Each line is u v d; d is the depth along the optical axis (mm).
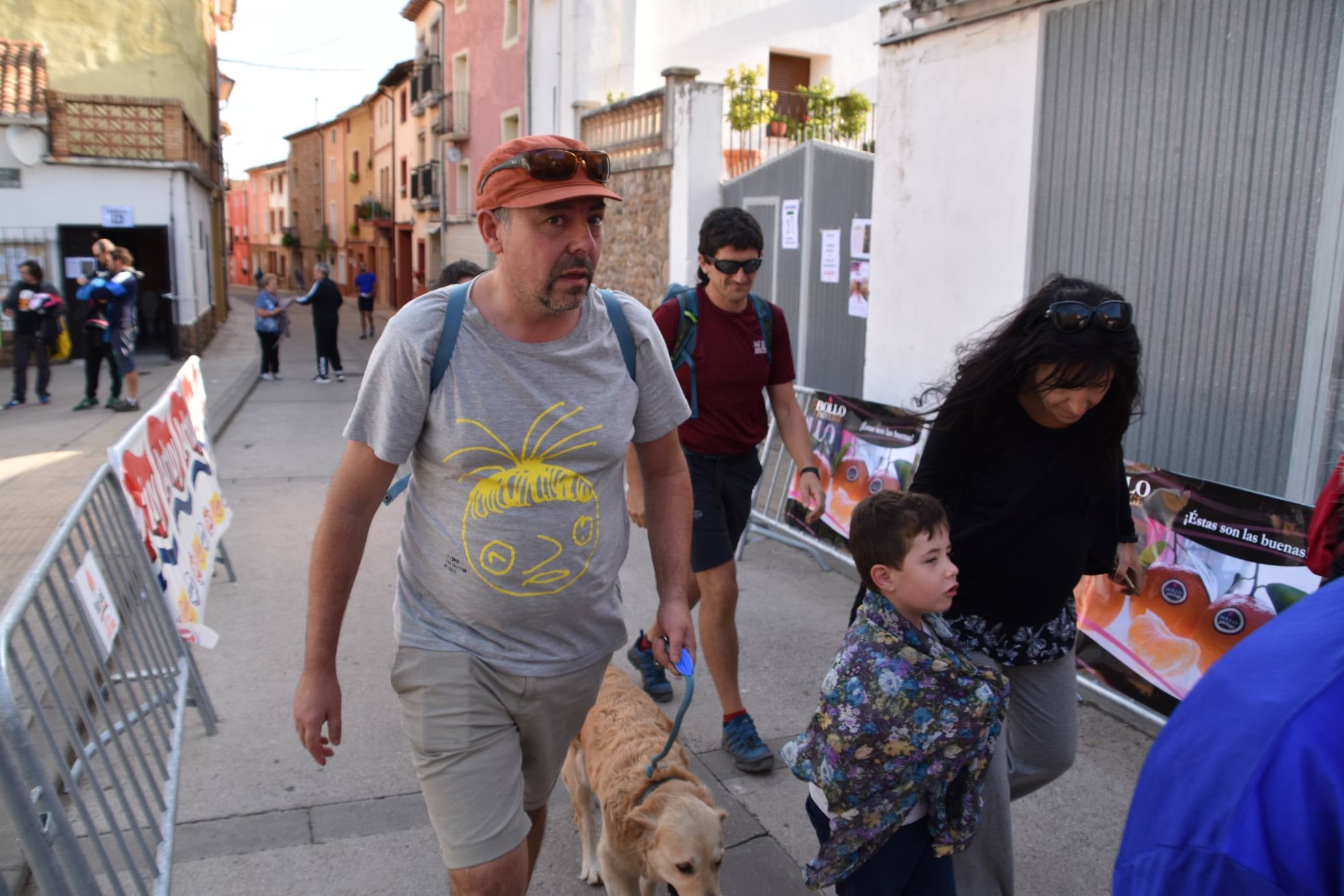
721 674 3682
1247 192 4359
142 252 18266
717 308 3727
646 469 2463
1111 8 4906
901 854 2342
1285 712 962
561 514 2104
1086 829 3369
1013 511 2455
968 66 5785
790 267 9680
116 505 3652
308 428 10953
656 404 2322
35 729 3453
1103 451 2488
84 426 10797
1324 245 4062
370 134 43625
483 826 2078
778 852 3180
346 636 4863
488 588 2092
